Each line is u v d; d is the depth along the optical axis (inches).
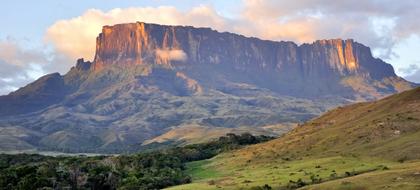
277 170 6087.6
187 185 5698.8
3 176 6963.6
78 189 6909.5
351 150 6486.2
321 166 5792.3
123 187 6505.9
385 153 5880.9
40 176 6929.1
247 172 6461.6
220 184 5423.2
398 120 6983.3
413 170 4281.5
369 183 4047.7
